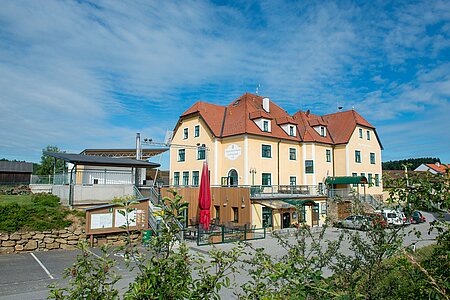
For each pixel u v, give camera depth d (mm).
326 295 3346
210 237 19547
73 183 22234
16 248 16500
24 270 13344
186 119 36062
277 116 36906
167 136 36125
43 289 11094
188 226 23375
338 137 38062
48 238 17250
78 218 19031
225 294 10062
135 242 3930
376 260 4441
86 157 25375
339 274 4469
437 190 3955
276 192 29688
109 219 18281
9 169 42344
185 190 26359
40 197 21719
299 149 35000
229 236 20578
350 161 36938
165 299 3039
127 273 12289
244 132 29594
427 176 4152
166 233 3352
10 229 16609
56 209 19828
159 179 48812
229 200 25750
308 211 28891
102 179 26406
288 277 3527
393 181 4328
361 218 5180
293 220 27250
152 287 3053
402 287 4250
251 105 34719
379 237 4547
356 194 6734
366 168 39344
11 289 11094
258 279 3709
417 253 4648
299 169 34656
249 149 29828
